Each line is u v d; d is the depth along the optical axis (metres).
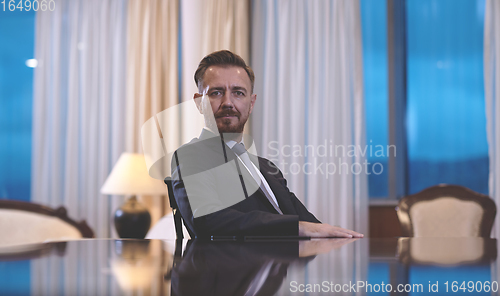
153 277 0.34
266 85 3.66
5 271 0.37
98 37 3.81
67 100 3.81
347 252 0.58
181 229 1.11
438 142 3.76
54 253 0.54
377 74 3.84
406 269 0.40
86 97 3.76
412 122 3.80
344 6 3.70
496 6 3.59
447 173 3.74
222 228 1.02
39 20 3.79
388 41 3.84
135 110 3.72
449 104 3.76
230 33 3.65
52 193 3.71
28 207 2.59
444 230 2.30
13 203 2.57
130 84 3.74
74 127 3.74
